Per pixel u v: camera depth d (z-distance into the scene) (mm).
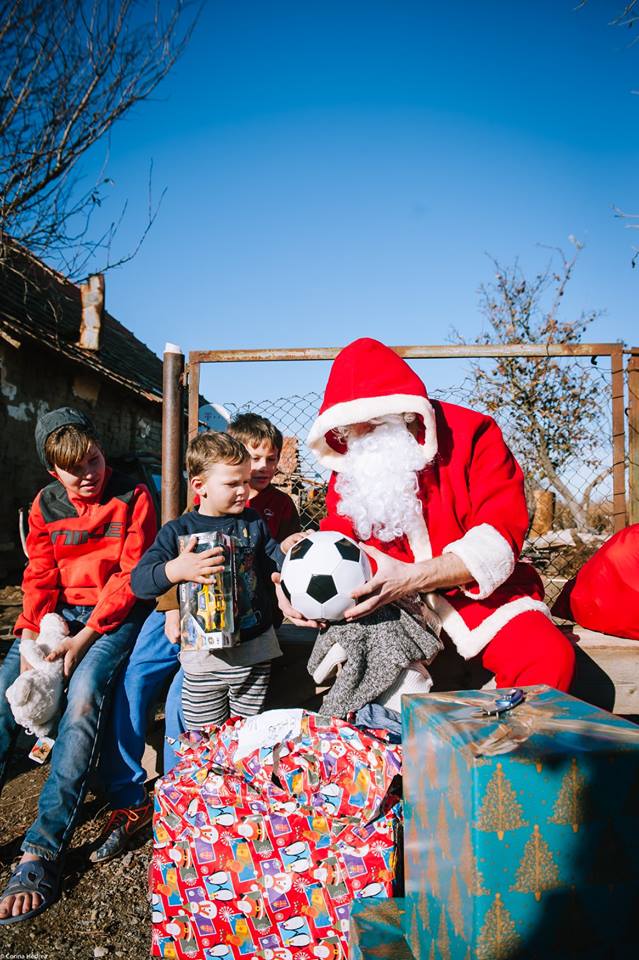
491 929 1138
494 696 1552
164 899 1762
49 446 2564
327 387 2354
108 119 5926
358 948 1486
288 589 2086
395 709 2094
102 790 2887
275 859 1718
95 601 2711
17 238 6055
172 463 3395
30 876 2104
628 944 1186
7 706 2498
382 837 1697
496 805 1145
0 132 5746
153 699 2672
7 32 5480
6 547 8641
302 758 1742
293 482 5469
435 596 2211
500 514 2182
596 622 2410
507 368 8172
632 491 3338
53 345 9516
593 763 1173
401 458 2154
